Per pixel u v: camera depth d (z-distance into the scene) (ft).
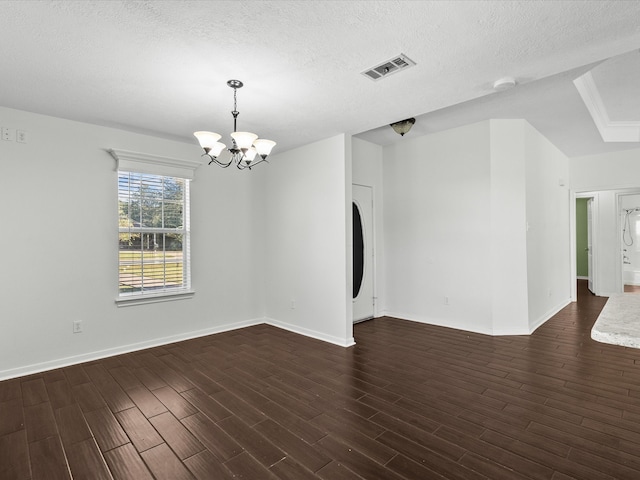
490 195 14.52
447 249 15.90
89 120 11.85
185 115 11.38
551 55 7.69
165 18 6.34
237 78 8.75
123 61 7.91
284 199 16.29
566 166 20.38
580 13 6.17
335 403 8.87
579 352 12.36
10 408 8.76
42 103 10.37
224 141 14.42
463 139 15.26
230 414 8.39
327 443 7.17
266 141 9.35
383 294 18.38
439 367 11.18
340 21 6.44
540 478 6.02
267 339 14.55
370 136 16.62
